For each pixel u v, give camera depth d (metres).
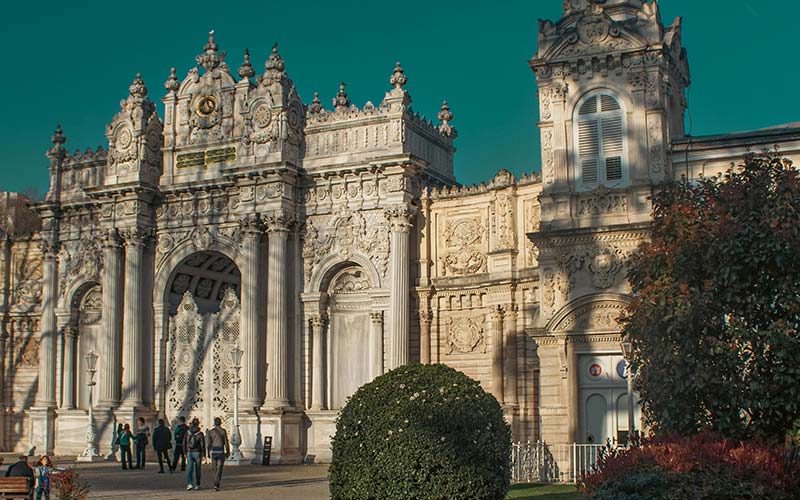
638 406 40.34
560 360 41.59
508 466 27.64
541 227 43.03
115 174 59.22
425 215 53.88
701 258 28.42
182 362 58.09
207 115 58.62
